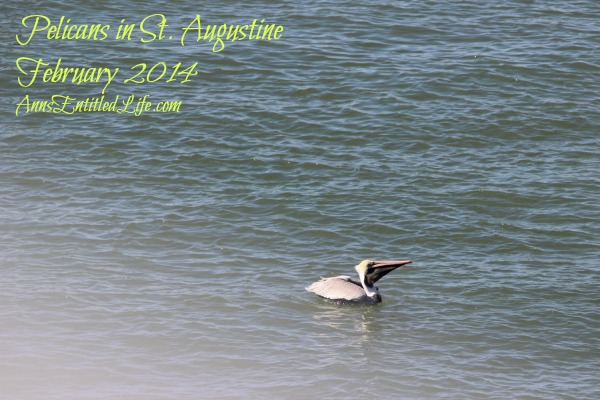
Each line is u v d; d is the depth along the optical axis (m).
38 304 21.61
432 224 26.97
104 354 19.77
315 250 25.50
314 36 40.81
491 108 34.56
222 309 22.08
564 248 25.83
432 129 33.00
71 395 18.17
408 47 39.94
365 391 18.89
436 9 44.28
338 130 32.84
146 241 25.36
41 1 43.44
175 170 29.80
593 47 40.06
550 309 22.69
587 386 19.48
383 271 23.02
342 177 29.66
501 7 44.72
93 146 31.14
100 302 21.95
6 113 33.28
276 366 19.75
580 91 36.19
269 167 30.22
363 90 35.81
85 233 25.52
